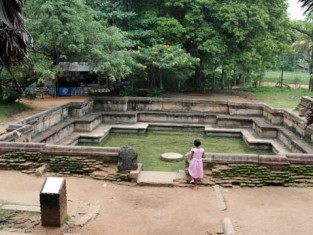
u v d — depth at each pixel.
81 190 7.48
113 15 20.02
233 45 20.89
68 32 13.68
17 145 8.63
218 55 20.22
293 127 13.19
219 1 20.72
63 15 13.51
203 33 19.94
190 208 6.71
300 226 5.95
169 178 8.12
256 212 6.53
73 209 6.51
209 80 27.22
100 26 15.55
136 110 17.47
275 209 6.67
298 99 21.88
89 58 15.20
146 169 10.26
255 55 20.44
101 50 15.02
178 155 11.58
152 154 12.08
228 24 19.55
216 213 6.49
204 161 8.08
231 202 7.00
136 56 18.14
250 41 20.72
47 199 5.55
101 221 6.09
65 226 5.75
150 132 15.84
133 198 7.16
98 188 7.63
